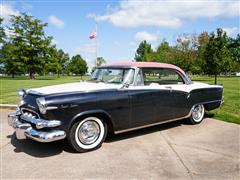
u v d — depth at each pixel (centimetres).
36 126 370
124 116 451
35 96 397
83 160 381
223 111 778
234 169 352
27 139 487
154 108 500
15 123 416
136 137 504
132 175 331
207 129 572
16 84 2288
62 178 321
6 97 1066
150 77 501
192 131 553
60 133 376
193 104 592
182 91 559
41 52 4884
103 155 402
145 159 386
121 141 477
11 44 4875
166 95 520
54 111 370
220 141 479
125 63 502
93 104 406
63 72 7738
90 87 437
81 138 411
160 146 448
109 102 425
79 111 393
